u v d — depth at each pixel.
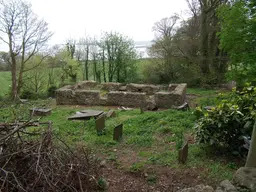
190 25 18.42
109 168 4.73
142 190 3.95
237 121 4.70
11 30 13.69
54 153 3.36
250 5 3.23
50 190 2.95
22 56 14.47
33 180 3.03
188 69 17.72
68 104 12.27
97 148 5.76
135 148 5.70
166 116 8.10
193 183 4.04
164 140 6.09
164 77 18.34
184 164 4.66
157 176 4.32
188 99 12.77
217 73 17.08
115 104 11.72
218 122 4.88
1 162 3.03
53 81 17.98
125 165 4.81
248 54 3.29
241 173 3.54
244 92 5.27
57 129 7.11
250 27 3.24
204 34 17.47
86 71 20.41
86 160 3.69
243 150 4.81
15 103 7.29
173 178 4.24
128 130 6.85
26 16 14.55
